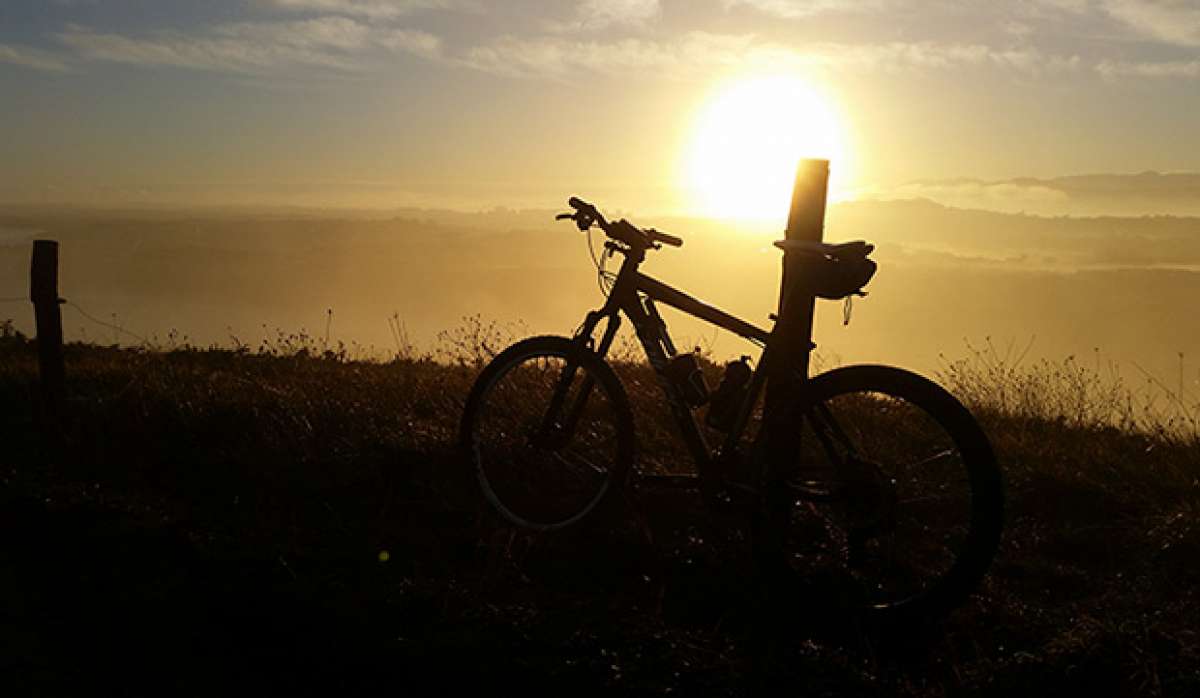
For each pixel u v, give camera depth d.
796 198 4.78
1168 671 3.43
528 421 5.55
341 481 5.49
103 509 4.98
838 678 3.50
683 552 4.66
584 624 3.83
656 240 4.71
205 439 6.28
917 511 4.98
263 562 4.37
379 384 7.94
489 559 4.47
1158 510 5.40
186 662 3.72
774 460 4.27
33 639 3.85
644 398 7.18
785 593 4.26
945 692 3.50
